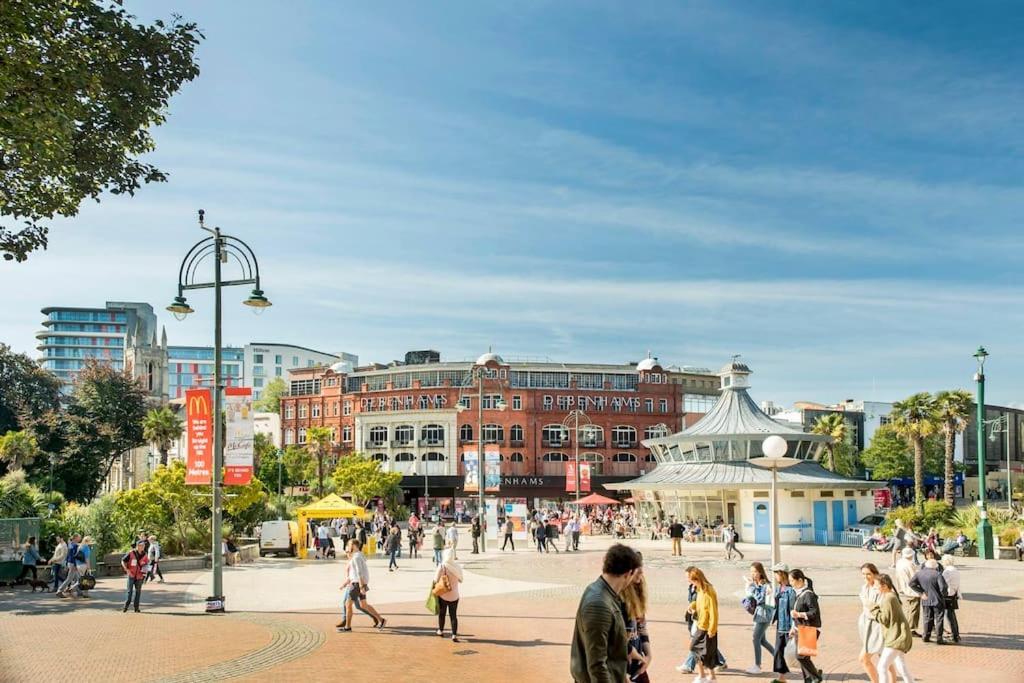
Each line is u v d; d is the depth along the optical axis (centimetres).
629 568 640
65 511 3909
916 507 5256
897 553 3506
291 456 9612
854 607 2409
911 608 1828
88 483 7675
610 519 6669
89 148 1898
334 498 4506
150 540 3050
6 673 1411
